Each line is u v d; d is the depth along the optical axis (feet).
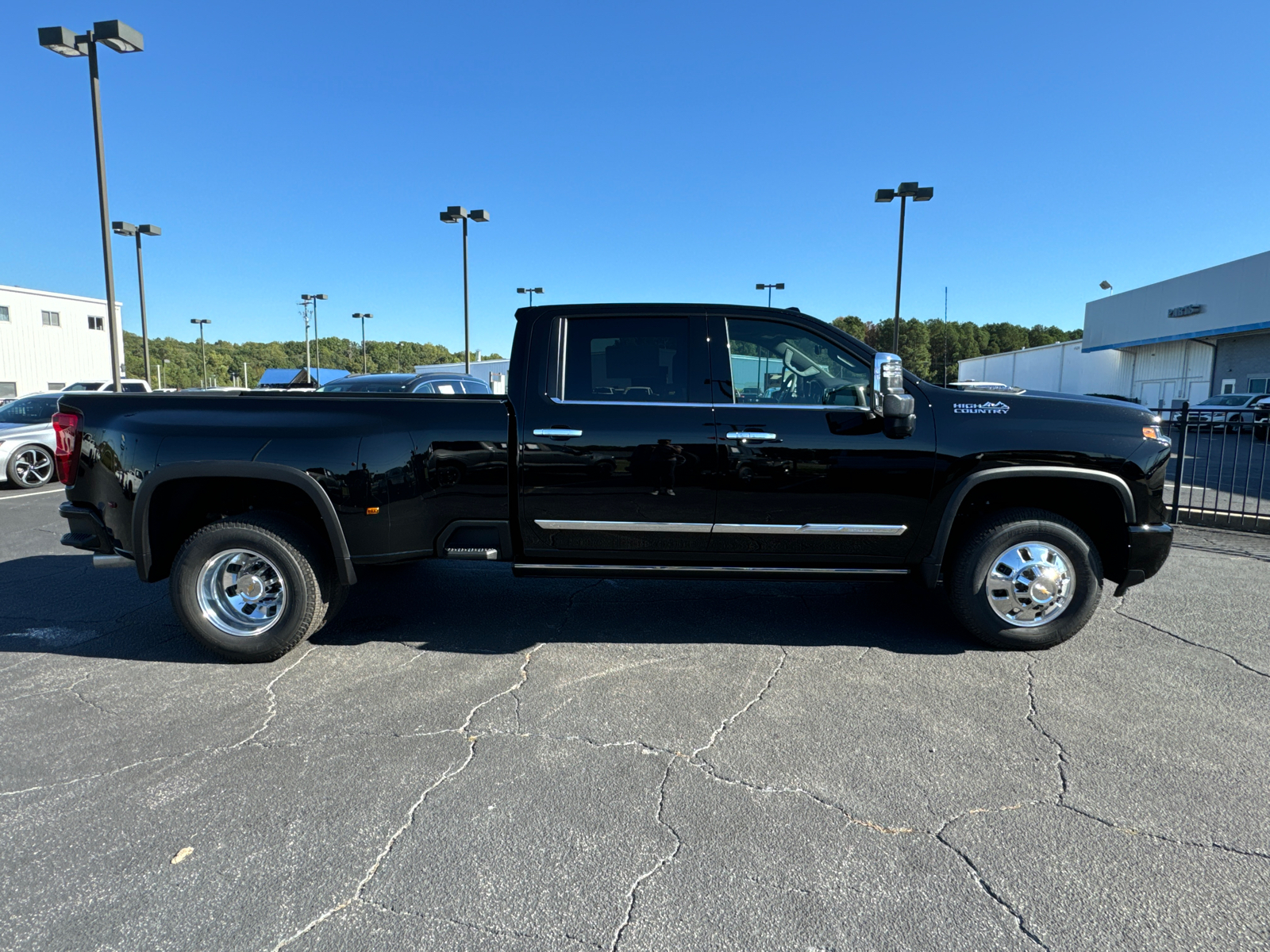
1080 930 6.40
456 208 75.77
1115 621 14.48
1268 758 9.27
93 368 132.05
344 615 15.01
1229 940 6.27
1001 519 12.50
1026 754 9.39
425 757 9.36
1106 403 12.67
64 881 7.04
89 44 45.83
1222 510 24.35
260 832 7.80
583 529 12.55
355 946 6.20
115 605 15.72
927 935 6.34
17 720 10.35
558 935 6.33
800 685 11.50
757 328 12.60
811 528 12.42
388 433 12.11
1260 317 89.71
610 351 12.59
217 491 12.72
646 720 10.37
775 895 6.84
